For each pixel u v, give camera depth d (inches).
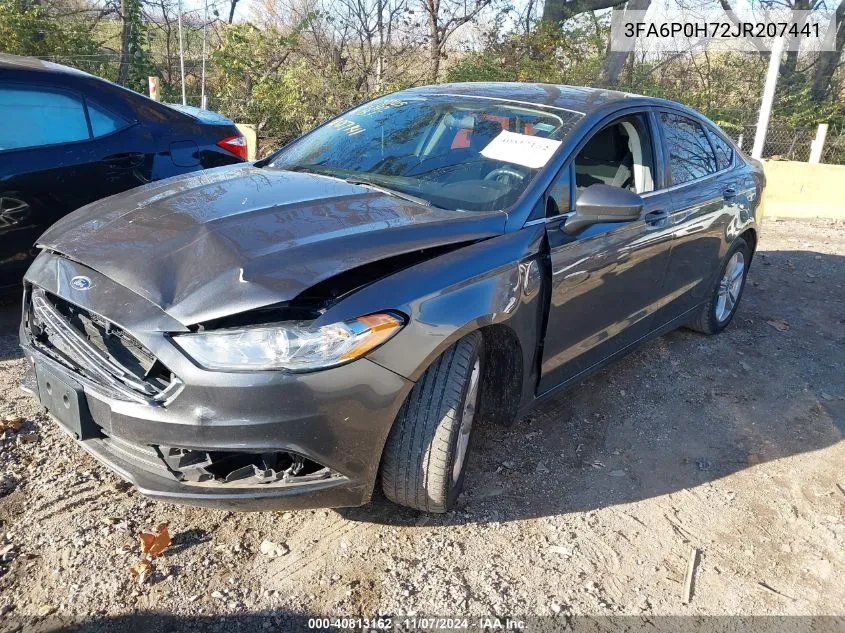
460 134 140.4
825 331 222.4
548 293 122.7
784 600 108.5
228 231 102.6
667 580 110.2
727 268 199.5
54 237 113.0
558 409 157.4
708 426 157.8
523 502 124.5
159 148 188.2
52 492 115.0
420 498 109.2
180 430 89.9
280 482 95.5
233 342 89.1
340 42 504.4
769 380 183.5
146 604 95.4
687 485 135.4
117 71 489.4
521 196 123.3
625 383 173.5
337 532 112.3
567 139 134.6
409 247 104.4
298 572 103.6
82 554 102.8
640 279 151.9
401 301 97.7
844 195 384.5
